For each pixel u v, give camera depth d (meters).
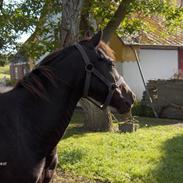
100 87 4.35
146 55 21.27
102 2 14.27
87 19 14.12
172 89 17.67
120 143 11.55
